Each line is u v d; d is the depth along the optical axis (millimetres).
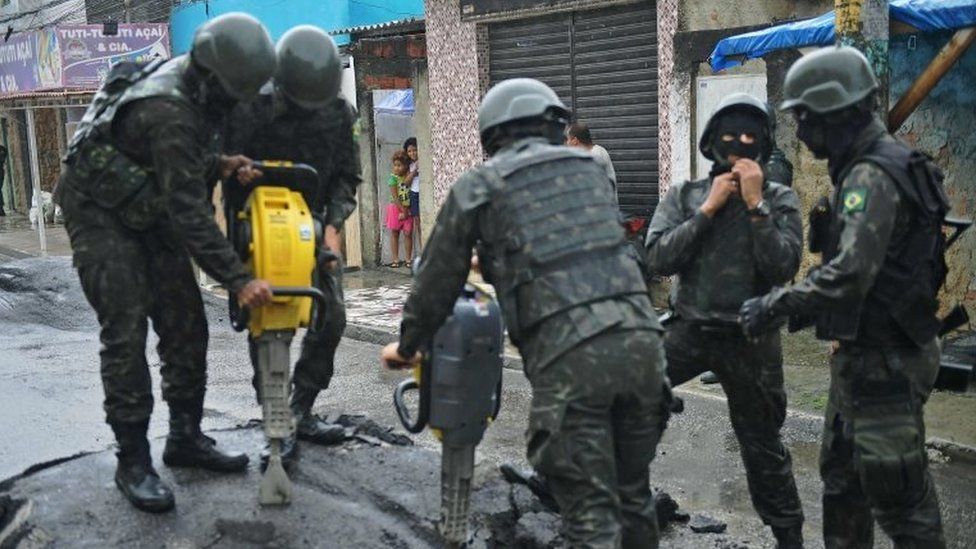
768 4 9641
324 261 4141
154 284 4336
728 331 4047
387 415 7203
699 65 10242
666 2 10383
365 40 14125
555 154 3445
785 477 4246
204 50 3762
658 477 5840
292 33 4223
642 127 11039
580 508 3307
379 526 4195
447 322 3490
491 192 3371
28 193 25844
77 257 4152
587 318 3258
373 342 9977
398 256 14742
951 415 6648
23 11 24656
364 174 14539
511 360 8680
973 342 8023
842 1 6973
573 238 3322
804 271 9492
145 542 4012
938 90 8883
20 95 16375
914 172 3436
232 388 7859
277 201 3963
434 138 13367
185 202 3754
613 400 3303
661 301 10461
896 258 3479
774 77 9250
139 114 3814
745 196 3871
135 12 20875
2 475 5645
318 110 4375
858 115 3533
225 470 4578
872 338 3553
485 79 12617
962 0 7117
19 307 10352
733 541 4617
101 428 6570
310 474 4648
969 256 8852
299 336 9883
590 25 11391
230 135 4266
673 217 4188
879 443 3537
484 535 4234
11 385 7719
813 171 9250
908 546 3648
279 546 4023
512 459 6152
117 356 4160
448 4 12727
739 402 4176
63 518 4180
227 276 3760
